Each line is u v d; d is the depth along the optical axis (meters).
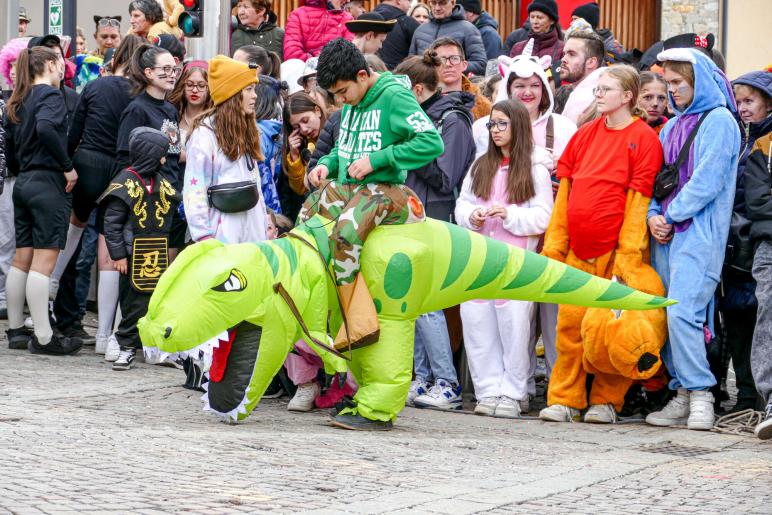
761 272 10.12
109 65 16.30
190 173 10.90
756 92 10.79
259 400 10.48
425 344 11.57
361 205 9.48
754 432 10.23
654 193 10.68
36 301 13.36
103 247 13.58
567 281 9.85
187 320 8.82
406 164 9.41
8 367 12.29
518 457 8.77
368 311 9.47
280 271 9.23
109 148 13.83
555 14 15.86
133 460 7.59
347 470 7.75
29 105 13.30
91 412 9.78
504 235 11.43
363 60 9.59
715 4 26.67
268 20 17.34
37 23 23.59
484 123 11.95
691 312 10.37
